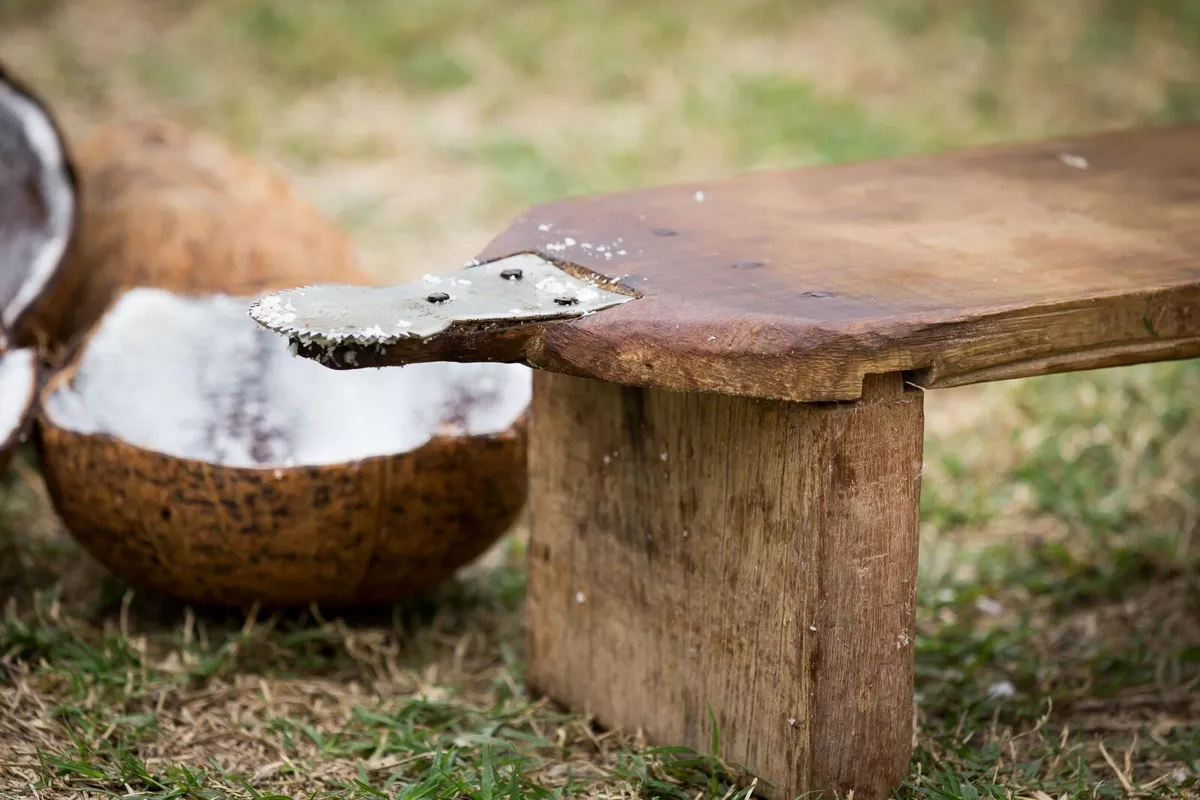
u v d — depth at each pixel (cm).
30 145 775
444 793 524
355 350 456
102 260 820
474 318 479
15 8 1780
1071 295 486
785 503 497
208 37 1689
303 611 674
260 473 605
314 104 1532
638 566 567
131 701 603
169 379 692
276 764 561
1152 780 558
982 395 957
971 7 1784
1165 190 627
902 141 1398
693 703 550
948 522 817
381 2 1756
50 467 638
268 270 809
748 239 563
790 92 1519
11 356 658
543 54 1645
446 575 669
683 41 1692
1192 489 818
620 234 573
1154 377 935
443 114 1515
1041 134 1413
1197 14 1722
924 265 525
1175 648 675
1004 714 611
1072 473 848
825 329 457
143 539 627
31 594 696
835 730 504
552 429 596
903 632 509
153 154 884
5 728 571
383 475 616
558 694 615
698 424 530
